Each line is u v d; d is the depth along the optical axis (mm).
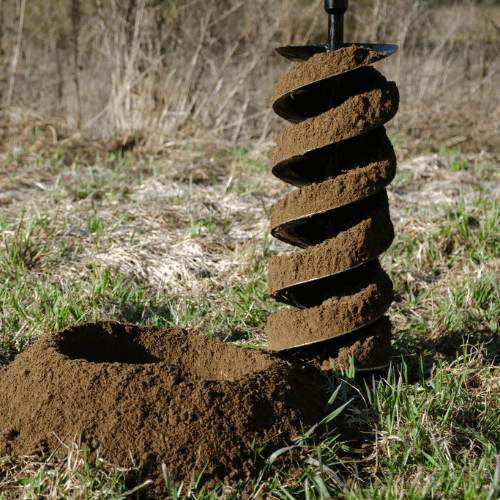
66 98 6086
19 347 2730
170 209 3631
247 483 2332
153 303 2986
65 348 2520
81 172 4367
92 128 5621
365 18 6664
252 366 2555
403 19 6176
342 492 2328
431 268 3301
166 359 2609
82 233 3367
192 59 5273
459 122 6117
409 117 6098
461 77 6777
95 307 2889
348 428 2473
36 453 2350
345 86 2611
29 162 4598
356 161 2623
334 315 2570
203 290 3086
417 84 6398
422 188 4246
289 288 2631
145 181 4164
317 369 2641
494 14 7016
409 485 2330
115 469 2307
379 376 2648
